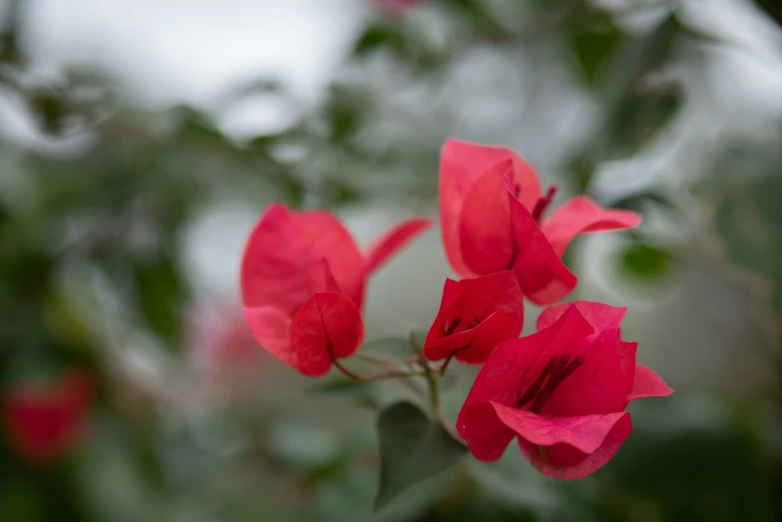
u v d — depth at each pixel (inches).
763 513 21.4
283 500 28.6
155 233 27.4
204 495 28.1
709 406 22.4
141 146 24.4
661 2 22.6
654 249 24.3
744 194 21.6
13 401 27.0
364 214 30.3
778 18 21.0
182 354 28.4
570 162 21.6
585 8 24.3
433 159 25.5
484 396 15.4
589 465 15.2
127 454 28.4
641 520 21.7
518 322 15.5
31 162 27.1
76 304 29.4
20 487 27.0
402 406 15.9
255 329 16.3
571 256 21.1
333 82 26.0
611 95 21.7
